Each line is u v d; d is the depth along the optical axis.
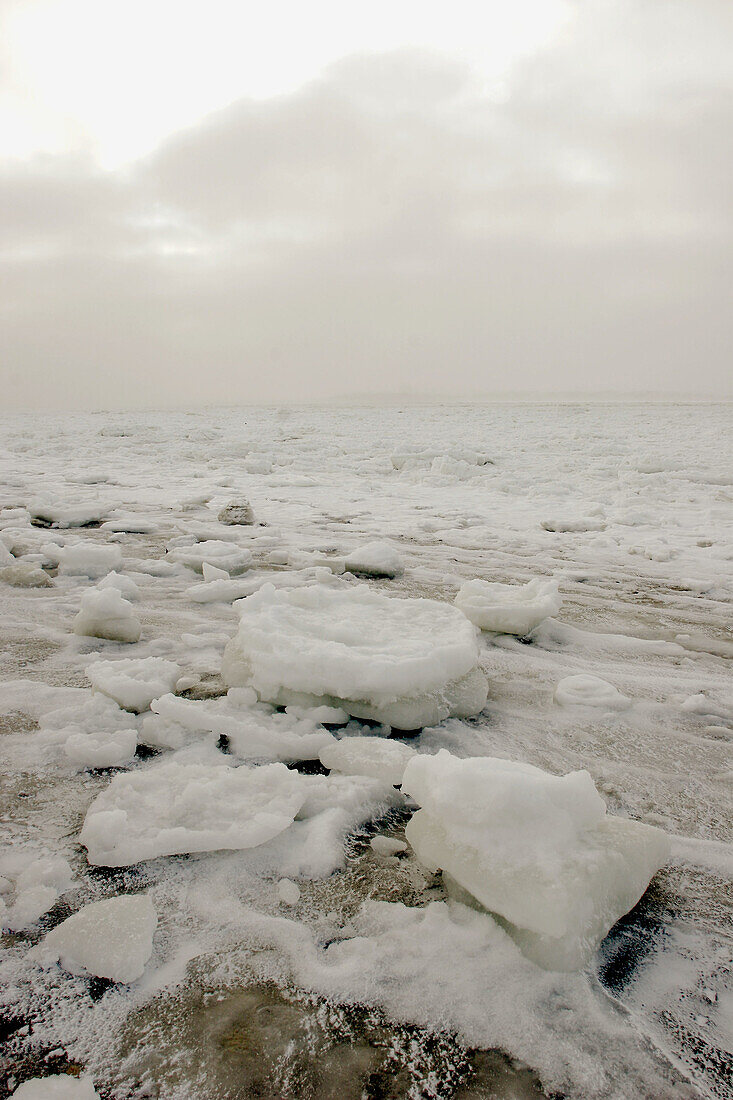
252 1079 1.23
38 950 1.52
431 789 1.84
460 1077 1.25
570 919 1.49
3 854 1.86
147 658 3.29
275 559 6.11
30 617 4.19
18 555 5.96
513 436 22.77
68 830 1.98
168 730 2.53
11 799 2.13
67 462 15.25
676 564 6.29
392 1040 1.32
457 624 3.24
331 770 2.37
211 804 2.01
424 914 1.65
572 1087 1.24
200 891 1.73
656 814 2.20
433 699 2.76
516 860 1.62
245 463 15.09
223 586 4.79
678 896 1.80
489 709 3.01
